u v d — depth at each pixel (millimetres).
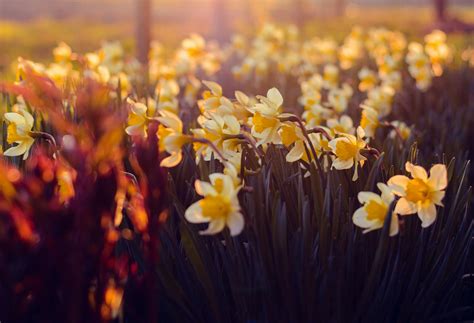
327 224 1549
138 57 5648
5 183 1284
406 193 1497
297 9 12742
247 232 1550
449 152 2188
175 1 23906
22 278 1301
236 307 1593
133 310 1464
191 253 1549
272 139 1664
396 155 1902
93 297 1368
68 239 1284
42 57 10055
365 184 1725
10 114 1706
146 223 1387
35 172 1303
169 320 1608
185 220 1623
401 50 4340
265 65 3604
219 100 1836
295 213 1625
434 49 3354
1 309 1296
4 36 14438
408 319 1605
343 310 1531
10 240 1278
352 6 36469
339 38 11492
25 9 24406
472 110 2914
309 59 4367
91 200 1281
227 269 1566
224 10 7891
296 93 3344
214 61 3369
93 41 12766
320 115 2365
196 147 1671
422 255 1626
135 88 2576
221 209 1418
